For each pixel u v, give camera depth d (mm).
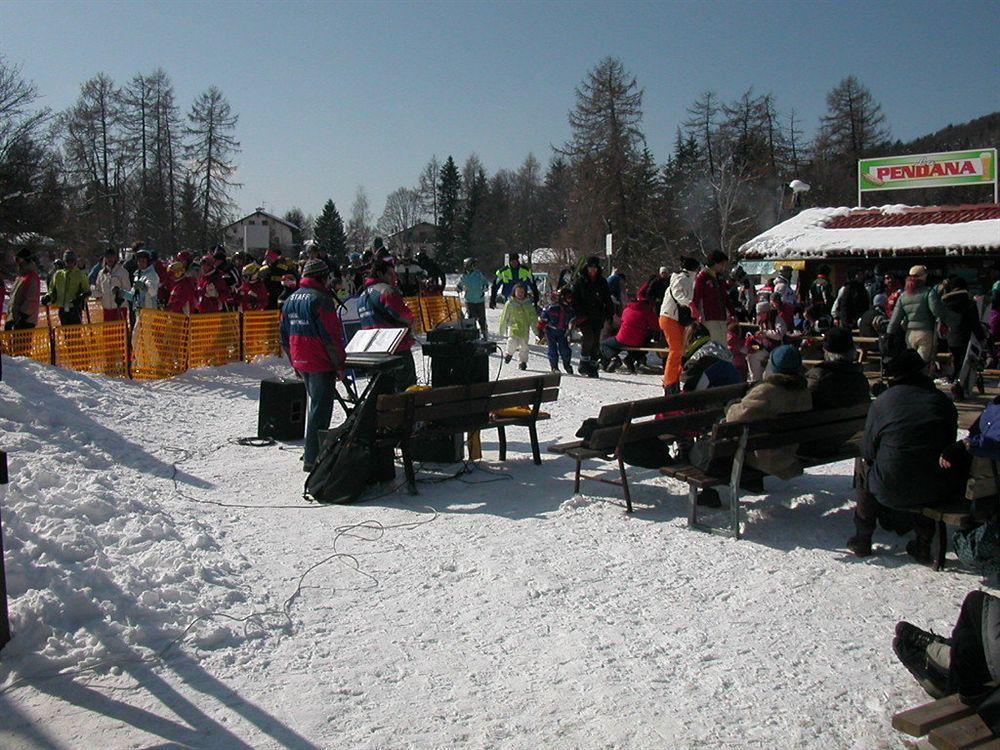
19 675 3990
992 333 14828
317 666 4238
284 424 9305
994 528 4953
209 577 5156
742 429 5871
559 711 3822
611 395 12648
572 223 50938
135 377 12258
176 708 3814
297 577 5340
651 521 6352
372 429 6930
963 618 3604
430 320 21781
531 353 18016
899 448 5172
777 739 3594
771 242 22688
